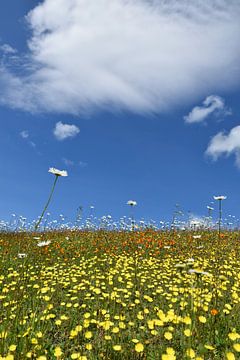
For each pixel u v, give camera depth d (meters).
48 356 5.48
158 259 12.06
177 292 8.21
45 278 9.42
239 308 7.10
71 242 14.58
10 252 12.01
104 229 17.62
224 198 7.97
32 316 6.16
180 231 16.86
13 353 5.13
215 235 15.52
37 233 16.09
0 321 6.14
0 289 8.43
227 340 5.76
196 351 5.34
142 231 16.48
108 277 9.07
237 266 11.09
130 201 9.23
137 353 5.44
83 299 8.02
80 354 5.32
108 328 5.86
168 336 5.49
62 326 6.48
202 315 6.37
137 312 7.21
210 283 8.21
